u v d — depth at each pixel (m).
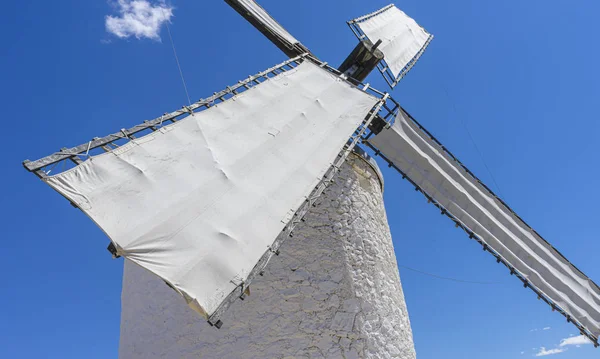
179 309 6.82
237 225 4.67
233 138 5.65
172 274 4.07
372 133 8.31
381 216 8.25
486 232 7.99
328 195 7.49
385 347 6.81
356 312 6.75
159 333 6.85
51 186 4.15
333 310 6.66
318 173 5.73
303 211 5.21
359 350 6.49
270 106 6.47
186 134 5.40
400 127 7.99
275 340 6.33
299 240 7.02
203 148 5.31
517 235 8.20
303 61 8.10
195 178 4.93
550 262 8.23
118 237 4.12
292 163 5.69
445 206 7.99
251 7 9.28
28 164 4.10
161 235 4.29
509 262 7.91
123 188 4.52
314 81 7.54
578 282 8.33
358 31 9.17
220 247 4.42
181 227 4.42
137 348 7.03
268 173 5.40
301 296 6.65
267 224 4.84
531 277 7.92
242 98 6.36
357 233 7.46
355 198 7.75
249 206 4.90
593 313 8.15
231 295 4.17
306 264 6.88
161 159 4.98
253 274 4.40
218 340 6.39
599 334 8.04
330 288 6.80
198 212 4.61
